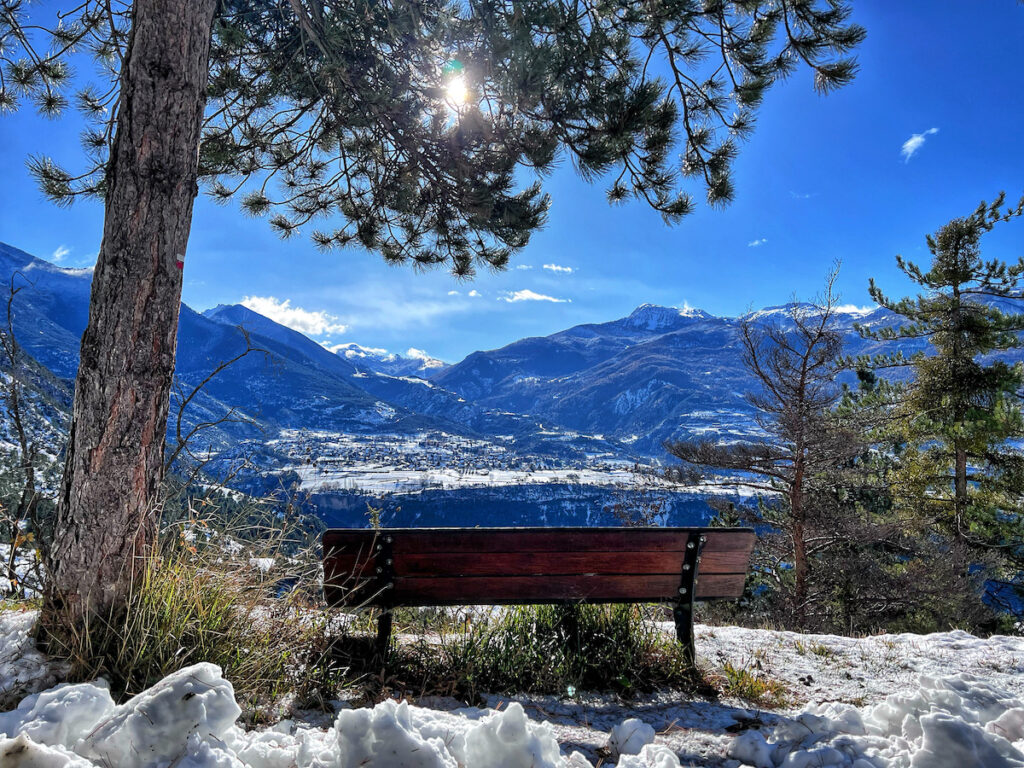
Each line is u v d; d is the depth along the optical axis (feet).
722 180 16.24
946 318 49.08
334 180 18.75
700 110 16.05
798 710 9.59
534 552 10.91
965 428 45.29
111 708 6.24
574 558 10.98
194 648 8.48
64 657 8.00
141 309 8.86
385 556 10.61
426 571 10.71
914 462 50.49
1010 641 13.56
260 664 8.91
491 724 6.02
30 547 10.30
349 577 10.55
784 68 14.58
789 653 12.66
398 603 10.66
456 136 14.73
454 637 11.55
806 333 40.75
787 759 6.95
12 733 5.80
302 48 14.19
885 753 6.82
